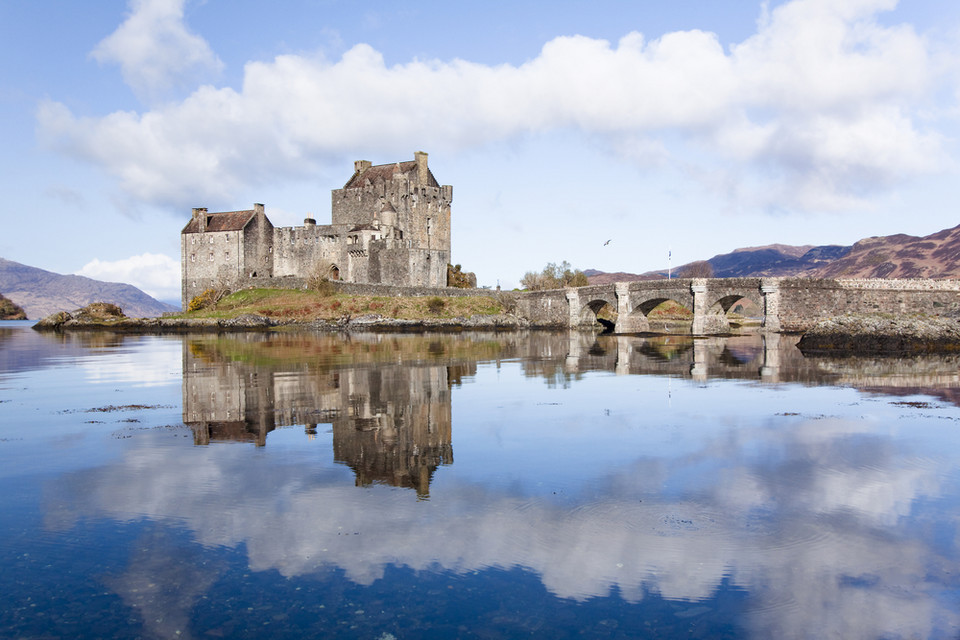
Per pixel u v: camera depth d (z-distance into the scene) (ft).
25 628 35.40
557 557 44.06
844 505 53.57
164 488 57.57
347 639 34.50
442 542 46.19
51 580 40.88
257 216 477.36
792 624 36.11
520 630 35.40
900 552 44.78
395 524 49.39
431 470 63.10
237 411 94.02
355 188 479.00
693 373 143.64
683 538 47.06
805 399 106.11
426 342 256.93
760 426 83.76
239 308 414.41
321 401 102.83
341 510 52.11
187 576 41.37
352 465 64.69
